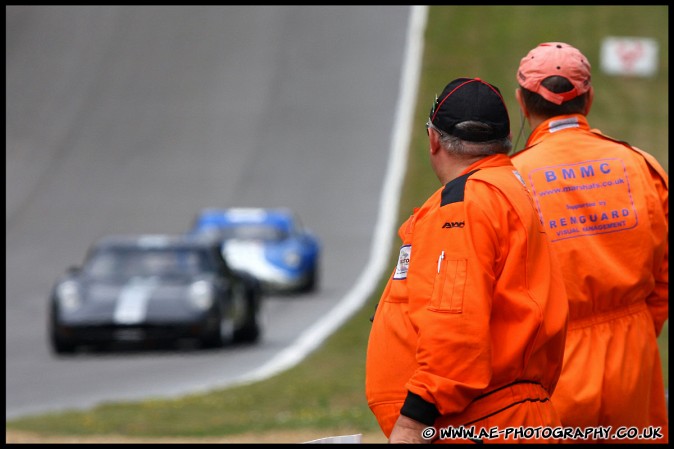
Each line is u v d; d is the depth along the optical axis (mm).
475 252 11836
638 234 15281
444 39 144375
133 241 55594
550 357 12516
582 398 14883
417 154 110875
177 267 53438
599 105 123750
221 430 30484
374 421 30859
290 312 64688
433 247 12023
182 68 141875
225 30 153875
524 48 140625
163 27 156000
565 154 15469
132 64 143750
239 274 55844
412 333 12250
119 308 49875
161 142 120562
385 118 122125
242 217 74938
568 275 15125
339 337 54438
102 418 33469
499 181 12234
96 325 49438
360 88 131250
